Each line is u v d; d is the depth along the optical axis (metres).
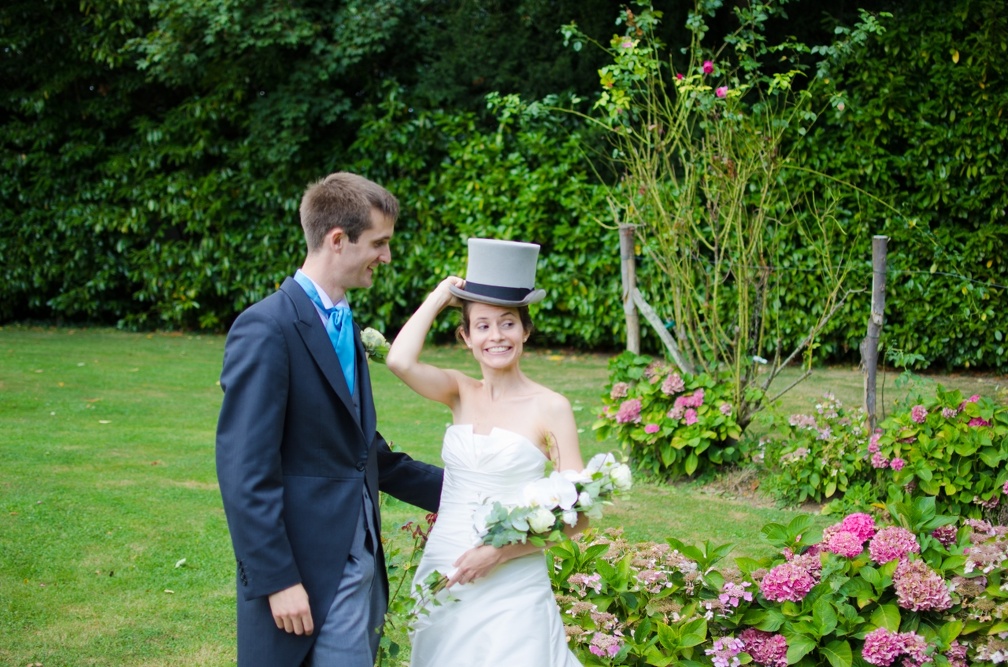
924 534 3.25
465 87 10.87
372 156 10.89
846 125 8.96
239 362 2.22
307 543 2.26
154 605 3.78
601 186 10.03
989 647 2.82
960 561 3.07
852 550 3.09
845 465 5.08
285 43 10.12
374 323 11.00
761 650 2.92
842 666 2.82
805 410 6.96
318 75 10.41
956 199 8.84
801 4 9.59
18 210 11.53
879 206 8.96
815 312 9.12
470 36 10.70
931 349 9.00
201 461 5.75
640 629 2.99
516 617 2.43
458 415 2.72
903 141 9.12
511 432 2.59
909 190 9.09
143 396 7.54
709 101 5.84
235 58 10.83
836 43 6.27
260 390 2.20
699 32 6.10
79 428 6.43
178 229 11.82
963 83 8.67
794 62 6.44
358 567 2.33
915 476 4.86
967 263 8.81
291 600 2.17
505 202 10.30
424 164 10.78
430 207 10.88
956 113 8.77
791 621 2.97
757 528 4.82
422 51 11.12
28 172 11.46
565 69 10.14
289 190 10.96
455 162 10.77
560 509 2.40
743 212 6.48
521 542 2.41
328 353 2.33
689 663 2.88
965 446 4.74
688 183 6.13
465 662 2.41
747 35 6.35
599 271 10.07
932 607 2.89
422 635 2.54
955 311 8.84
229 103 10.84
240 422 2.19
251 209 11.23
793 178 8.91
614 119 6.11
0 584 3.88
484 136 10.57
